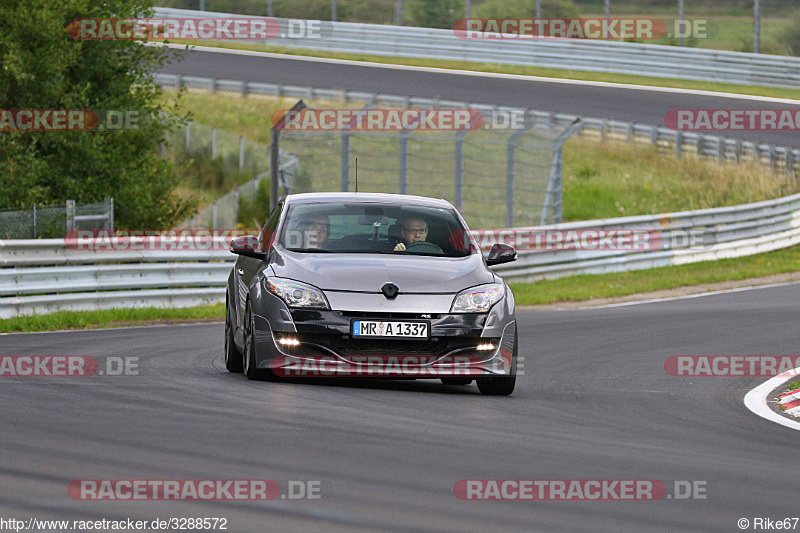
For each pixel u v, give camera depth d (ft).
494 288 102.27
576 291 243.19
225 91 478.59
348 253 105.40
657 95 482.69
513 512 55.01
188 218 303.07
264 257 107.65
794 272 290.97
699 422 91.30
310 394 93.66
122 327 162.71
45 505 53.67
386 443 72.18
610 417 91.66
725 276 273.13
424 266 102.42
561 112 448.65
